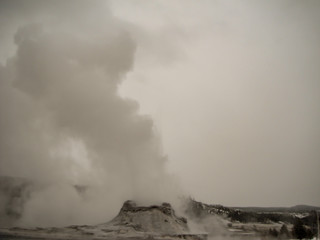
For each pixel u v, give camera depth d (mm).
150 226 90062
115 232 84062
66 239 73875
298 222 98250
